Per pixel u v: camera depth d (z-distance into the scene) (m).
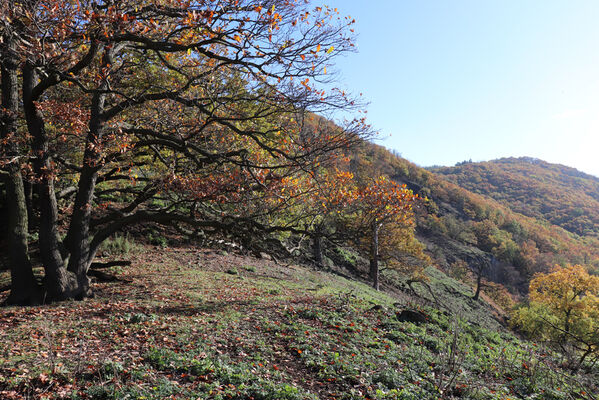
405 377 6.74
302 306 11.77
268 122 11.31
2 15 6.75
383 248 35.50
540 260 95.44
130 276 13.74
